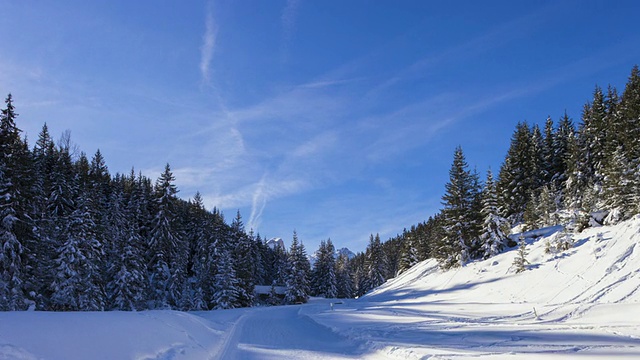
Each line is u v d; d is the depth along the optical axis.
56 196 43.50
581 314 20.20
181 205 73.25
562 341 13.20
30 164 34.84
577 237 36.16
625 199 34.06
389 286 62.28
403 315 26.36
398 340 14.45
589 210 37.66
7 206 28.70
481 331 16.58
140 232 58.12
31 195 32.34
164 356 9.98
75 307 31.42
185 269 54.38
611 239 30.69
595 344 12.41
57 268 31.55
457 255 47.66
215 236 66.19
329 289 82.50
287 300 68.56
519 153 60.59
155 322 12.87
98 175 64.31
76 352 7.55
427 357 10.52
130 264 39.59
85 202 35.78
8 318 7.95
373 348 13.13
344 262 103.94
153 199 61.06
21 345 6.71
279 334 18.62
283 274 86.62
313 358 12.14
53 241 34.41
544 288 29.84
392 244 113.31
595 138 49.81
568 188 50.56
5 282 27.34
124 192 67.75
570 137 55.88
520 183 59.12
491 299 32.44
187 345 12.14
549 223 45.88
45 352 6.91
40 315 8.94
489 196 45.91
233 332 19.47
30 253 30.33
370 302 48.16
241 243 72.25
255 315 31.34
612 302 22.36
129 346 9.31
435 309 29.67
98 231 38.97
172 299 48.78
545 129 66.56
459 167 51.06
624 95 49.56
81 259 32.75
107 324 9.98
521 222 55.12
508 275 36.44
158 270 49.44
